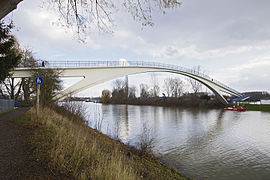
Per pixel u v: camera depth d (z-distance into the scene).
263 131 18.19
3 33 11.71
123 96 90.31
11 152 5.11
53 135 7.07
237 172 8.66
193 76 45.91
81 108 17.69
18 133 7.44
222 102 53.00
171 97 66.94
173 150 11.95
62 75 22.09
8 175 3.73
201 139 14.92
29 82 25.75
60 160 4.46
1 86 27.42
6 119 11.56
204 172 8.59
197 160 10.17
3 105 17.98
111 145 10.32
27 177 3.68
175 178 7.23
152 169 7.57
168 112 39.19
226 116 31.23
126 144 12.16
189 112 39.28
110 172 4.47
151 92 79.69
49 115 11.88
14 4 2.57
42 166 4.23
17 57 13.45
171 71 40.34
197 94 60.22
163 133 17.03
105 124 21.77
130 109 48.78
